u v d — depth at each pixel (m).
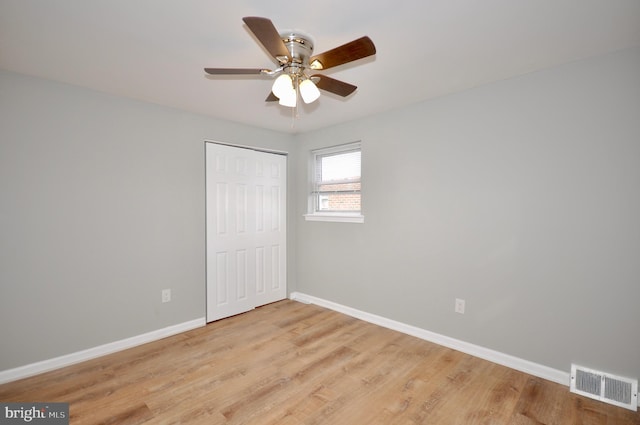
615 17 1.55
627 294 1.90
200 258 3.17
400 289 2.99
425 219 2.80
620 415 1.81
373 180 3.18
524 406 1.90
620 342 1.92
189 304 3.09
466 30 1.67
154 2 1.43
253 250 3.64
